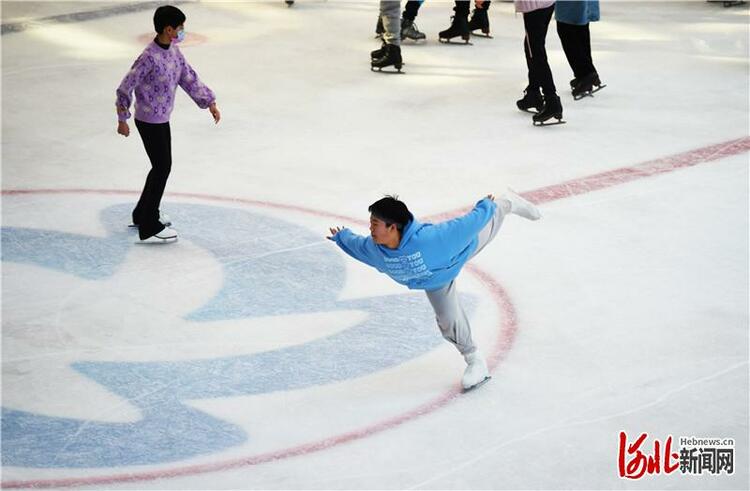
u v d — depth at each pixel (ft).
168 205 74.43
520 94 105.91
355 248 47.37
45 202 75.10
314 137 91.04
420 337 55.11
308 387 50.01
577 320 56.75
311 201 75.51
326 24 138.10
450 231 45.21
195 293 60.44
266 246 67.36
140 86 64.18
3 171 81.41
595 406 48.01
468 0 125.39
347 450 44.68
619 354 52.90
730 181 79.77
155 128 65.00
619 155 86.17
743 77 112.68
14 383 50.24
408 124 95.25
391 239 45.14
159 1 146.41
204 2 147.84
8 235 68.80
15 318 57.06
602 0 157.38
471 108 100.68
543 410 47.73
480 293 60.13
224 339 54.85
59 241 67.97
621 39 131.13
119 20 135.23
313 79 110.73
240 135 91.45
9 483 42.42
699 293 60.18
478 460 43.86
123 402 48.67
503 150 87.61
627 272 63.00
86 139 89.97
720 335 54.90
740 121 96.22
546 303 58.85
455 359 52.75
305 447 44.93
